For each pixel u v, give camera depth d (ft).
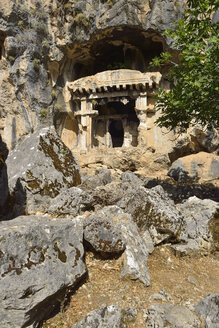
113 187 26.13
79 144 78.79
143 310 14.78
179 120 36.83
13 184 24.99
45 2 71.87
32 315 12.55
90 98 76.59
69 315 14.20
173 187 42.19
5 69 75.25
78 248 16.37
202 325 14.16
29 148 28.14
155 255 21.01
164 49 72.38
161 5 66.85
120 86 73.46
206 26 30.35
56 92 78.79
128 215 21.16
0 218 23.38
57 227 15.93
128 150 67.56
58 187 26.30
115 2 67.31
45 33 72.54
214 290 17.98
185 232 24.00
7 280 12.32
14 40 70.85
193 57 28.60
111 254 18.47
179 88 32.91
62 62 77.92
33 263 13.51
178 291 16.98
